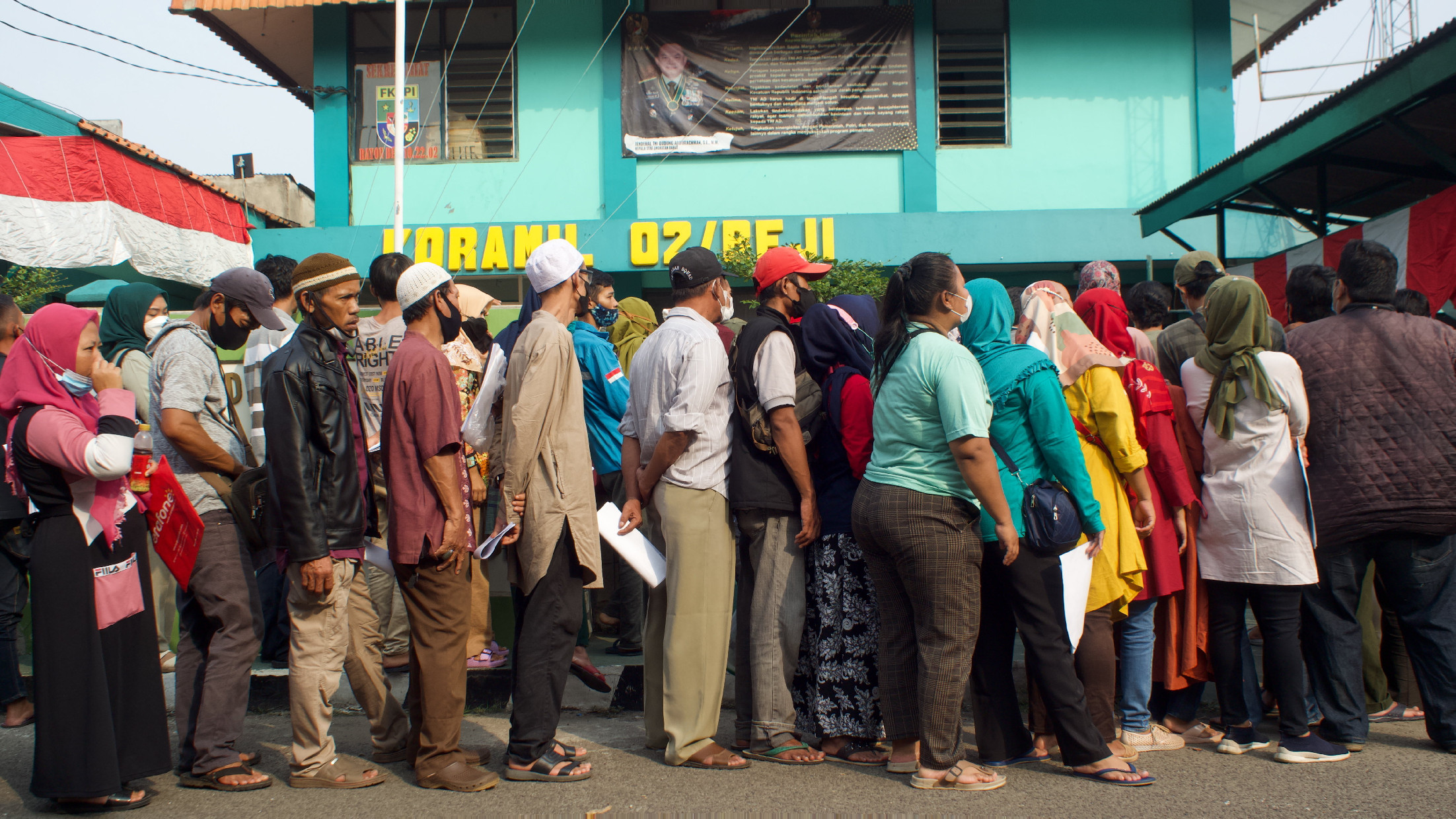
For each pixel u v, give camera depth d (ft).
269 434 11.73
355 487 12.30
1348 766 12.54
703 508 12.73
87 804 11.37
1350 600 13.23
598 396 16.56
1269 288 29.66
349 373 12.75
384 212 50.37
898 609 12.23
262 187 66.08
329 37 50.03
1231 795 11.56
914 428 11.59
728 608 12.97
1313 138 25.99
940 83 49.78
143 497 11.94
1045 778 12.17
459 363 16.78
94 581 11.34
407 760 12.93
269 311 13.50
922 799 11.49
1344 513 13.07
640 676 15.99
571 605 12.53
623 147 49.80
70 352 11.57
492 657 17.16
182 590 12.52
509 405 12.44
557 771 12.26
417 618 12.16
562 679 12.54
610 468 16.58
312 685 12.07
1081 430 12.91
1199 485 13.69
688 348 12.59
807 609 13.44
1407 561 13.04
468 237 48.65
